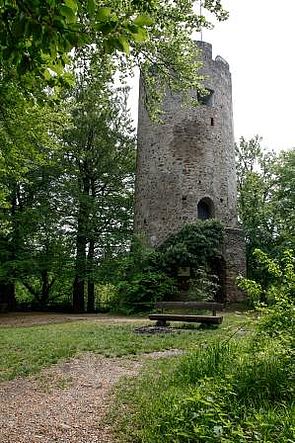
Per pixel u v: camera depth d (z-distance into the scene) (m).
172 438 2.95
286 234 20.23
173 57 8.16
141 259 15.54
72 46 2.19
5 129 7.82
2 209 16.73
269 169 25.14
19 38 2.27
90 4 2.11
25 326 11.82
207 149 17.83
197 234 15.36
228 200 18.05
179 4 7.34
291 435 2.59
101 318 13.54
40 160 9.68
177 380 4.60
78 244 18.92
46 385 5.10
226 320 11.01
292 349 3.80
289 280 4.27
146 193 17.97
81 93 14.20
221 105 18.95
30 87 4.04
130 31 2.20
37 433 3.53
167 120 17.91
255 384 3.64
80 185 19.44
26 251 17.86
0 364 6.20
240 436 2.56
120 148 20.30
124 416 3.84
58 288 20.98
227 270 16.17
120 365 6.14
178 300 14.69
